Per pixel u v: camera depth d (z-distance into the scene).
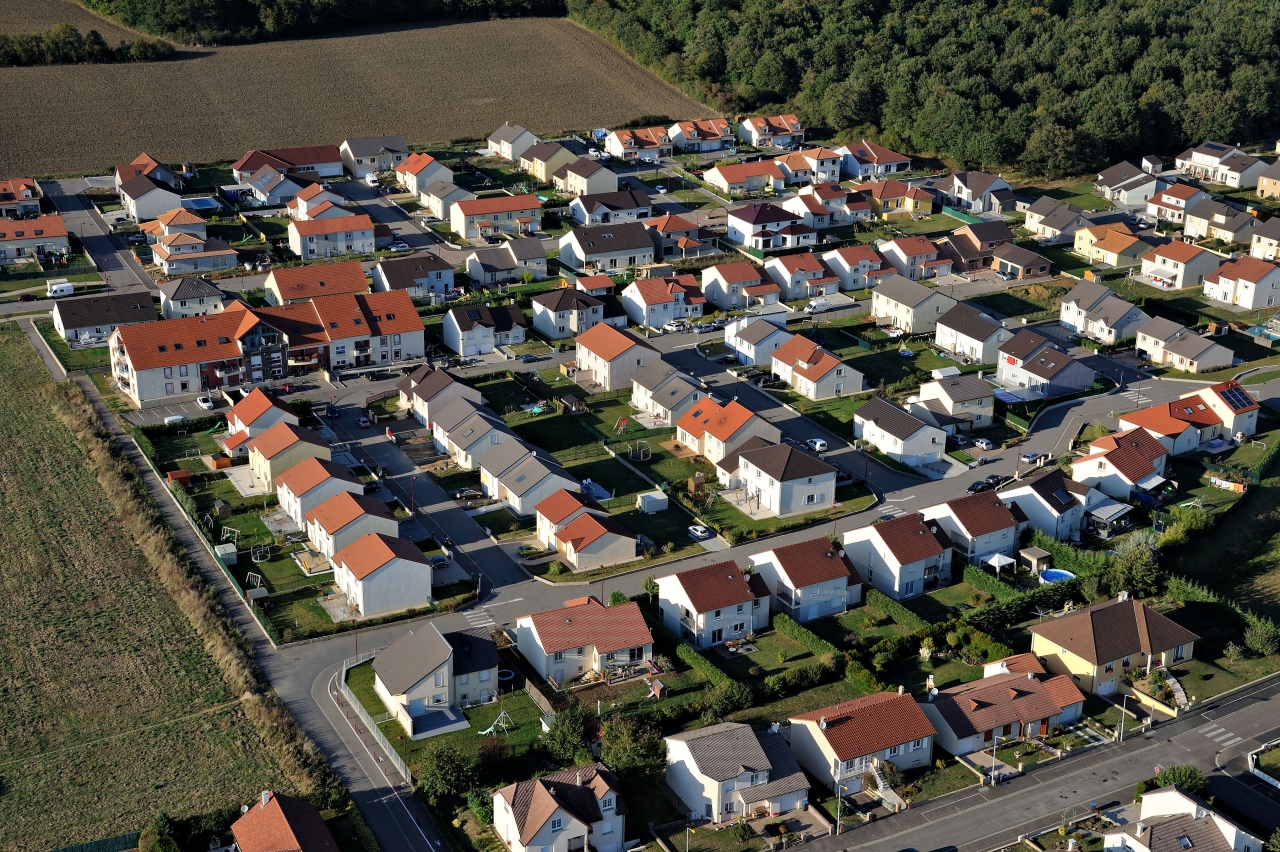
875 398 172.12
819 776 106.62
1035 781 106.25
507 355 192.62
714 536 144.75
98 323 193.00
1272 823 100.50
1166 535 140.12
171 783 105.06
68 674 119.00
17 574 134.75
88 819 100.94
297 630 125.38
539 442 166.25
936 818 101.94
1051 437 167.75
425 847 98.38
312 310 188.50
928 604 132.88
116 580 134.25
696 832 100.88
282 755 108.06
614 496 153.00
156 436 164.25
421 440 166.12
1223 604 128.00
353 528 136.00
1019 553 140.25
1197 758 108.88
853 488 155.38
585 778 100.19
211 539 139.62
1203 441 165.88
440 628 127.06
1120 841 96.25
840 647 124.88
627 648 120.12
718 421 161.25
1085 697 117.31
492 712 114.94
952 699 111.25
